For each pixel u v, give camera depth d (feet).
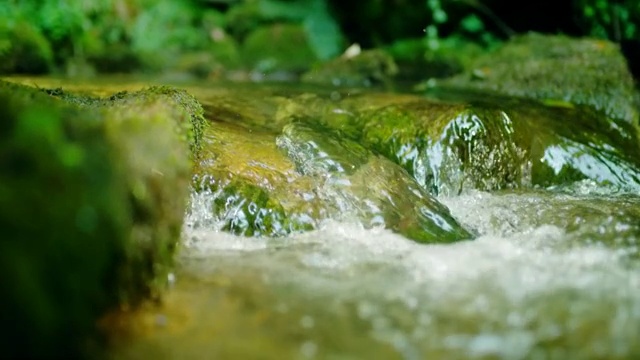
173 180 6.12
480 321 5.84
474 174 7.47
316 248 6.50
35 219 4.74
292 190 6.81
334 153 7.07
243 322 5.84
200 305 5.98
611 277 6.20
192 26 12.66
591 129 8.02
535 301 6.01
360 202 6.83
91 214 5.28
